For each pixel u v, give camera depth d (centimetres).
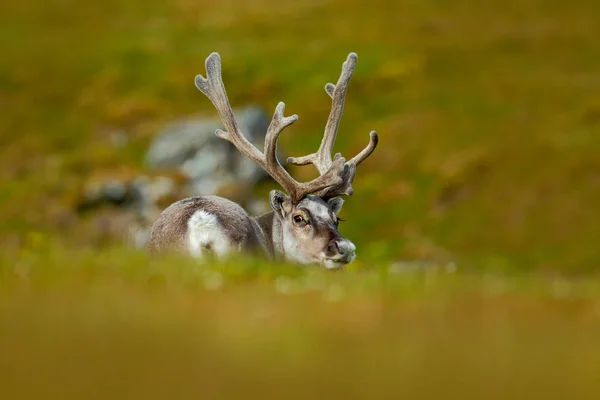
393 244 10225
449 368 1499
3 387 1246
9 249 2936
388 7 18562
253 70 15075
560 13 18062
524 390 1398
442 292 2220
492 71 14738
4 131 13600
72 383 1281
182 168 11025
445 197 10975
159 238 2914
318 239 3019
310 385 1359
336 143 12562
